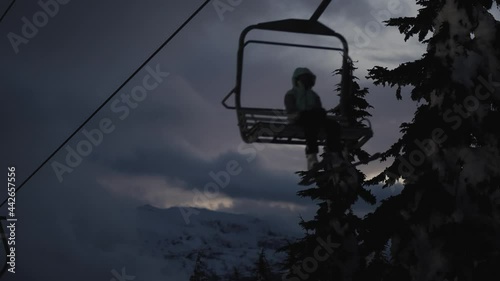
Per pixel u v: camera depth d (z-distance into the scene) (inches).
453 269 638.5
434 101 679.7
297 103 326.0
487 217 644.1
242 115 322.7
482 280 617.6
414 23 715.4
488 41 677.9
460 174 656.4
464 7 682.8
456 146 663.8
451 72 670.5
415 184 668.7
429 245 652.1
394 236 673.0
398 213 674.8
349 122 337.1
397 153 692.1
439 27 691.4
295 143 335.0
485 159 653.9
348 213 992.9
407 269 666.2
